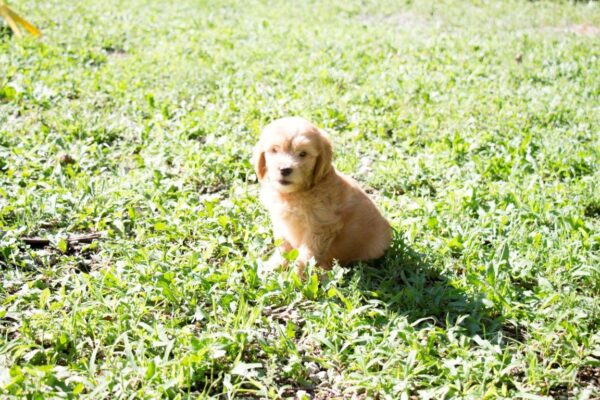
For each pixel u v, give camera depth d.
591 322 1.32
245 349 1.25
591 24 4.00
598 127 2.06
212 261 1.47
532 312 1.33
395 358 1.22
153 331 1.25
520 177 1.79
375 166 1.85
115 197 1.62
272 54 2.96
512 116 2.13
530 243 1.51
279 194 1.41
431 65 2.79
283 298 1.36
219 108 2.17
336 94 2.33
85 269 1.44
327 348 1.27
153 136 1.96
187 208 1.59
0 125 1.94
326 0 4.73
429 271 1.45
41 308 1.29
